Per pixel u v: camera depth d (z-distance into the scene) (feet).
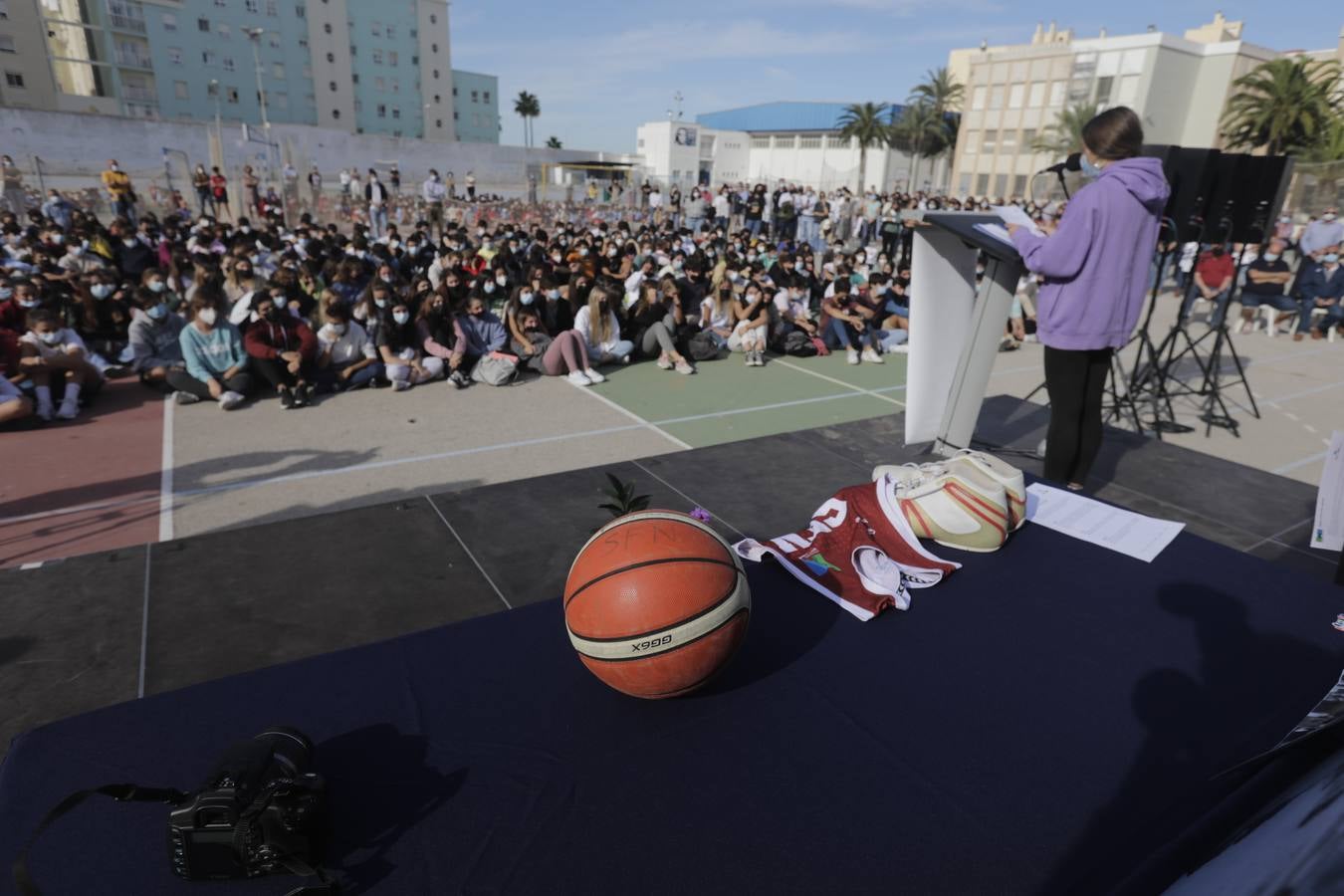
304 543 10.95
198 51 177.27
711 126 250.98
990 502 8.09
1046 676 6.15
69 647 8.51
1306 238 34.37
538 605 7.05
